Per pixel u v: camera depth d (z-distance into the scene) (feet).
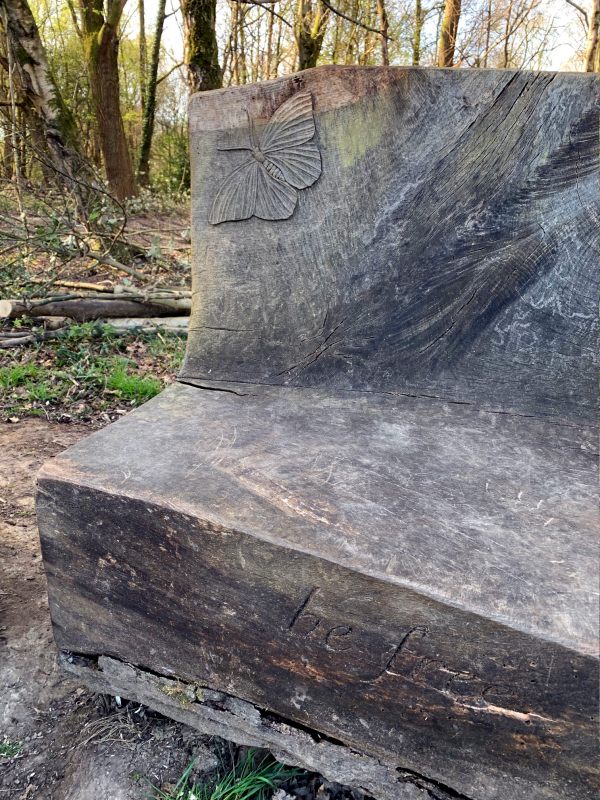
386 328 5.69
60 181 15.52
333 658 3.67
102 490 4.01
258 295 6.03
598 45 16.44
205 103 5.92
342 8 29.76
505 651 3.15
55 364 12.10
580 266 5.21
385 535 3.56
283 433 4.79
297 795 4.36
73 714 4.99
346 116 5.53
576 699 3.07
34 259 15.44
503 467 4.33
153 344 13.25
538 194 5.24
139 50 48.44
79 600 4.47
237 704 4.15
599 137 5.04
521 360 5.37
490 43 25.57
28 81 16.14
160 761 4.56
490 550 3.46
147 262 17.97
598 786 3.15
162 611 4.16
